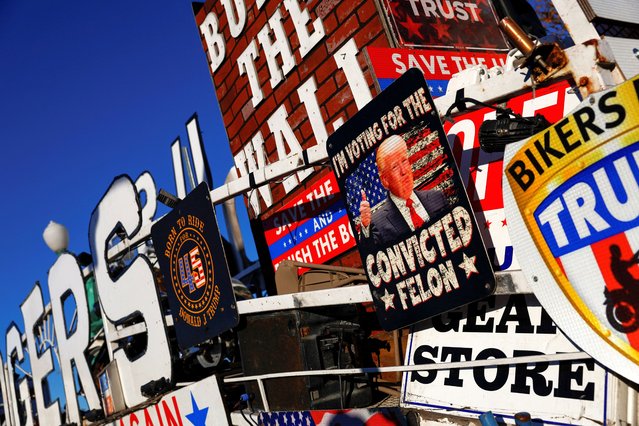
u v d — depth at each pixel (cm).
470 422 294
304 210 525
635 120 221
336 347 374
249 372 399
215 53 662
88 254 643
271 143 587
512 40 268
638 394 248
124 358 534
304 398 363
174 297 461
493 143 267
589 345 238
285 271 432
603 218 230
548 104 315
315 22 524
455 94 294
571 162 238
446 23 498
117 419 519
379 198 322
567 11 266
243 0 607
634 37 331
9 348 870
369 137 324
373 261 330
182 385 471
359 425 336
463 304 284
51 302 669
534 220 251
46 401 724
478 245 273
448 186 284
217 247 409
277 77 568
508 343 293
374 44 477
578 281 239
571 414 261
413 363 328
